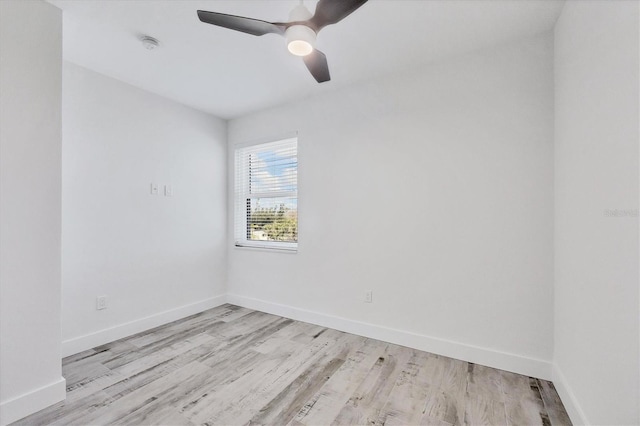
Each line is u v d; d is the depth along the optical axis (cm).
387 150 262
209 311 345
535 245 203
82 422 158
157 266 300
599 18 130
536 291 203
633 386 106
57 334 176
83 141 245
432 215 241
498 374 206
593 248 137
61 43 179
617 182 117
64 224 234
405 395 182
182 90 293
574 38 159
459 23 190
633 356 106
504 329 213
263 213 358
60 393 175
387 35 203
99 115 255
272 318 322
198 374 206
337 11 138
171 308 313
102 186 257
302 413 166
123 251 272
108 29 197
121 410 168
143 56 230
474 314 224
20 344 162
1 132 157
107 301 260
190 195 333
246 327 295
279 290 332
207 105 331
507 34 202
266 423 158
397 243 257
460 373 207
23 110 164
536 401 176
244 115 361
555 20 188
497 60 216
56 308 176
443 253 236
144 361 225
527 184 206
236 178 373
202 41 211
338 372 209
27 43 166
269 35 204
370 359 228
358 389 189
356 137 279
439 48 220
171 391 186
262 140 345
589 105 141
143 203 288
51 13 175
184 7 177
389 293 261
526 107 206
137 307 282
